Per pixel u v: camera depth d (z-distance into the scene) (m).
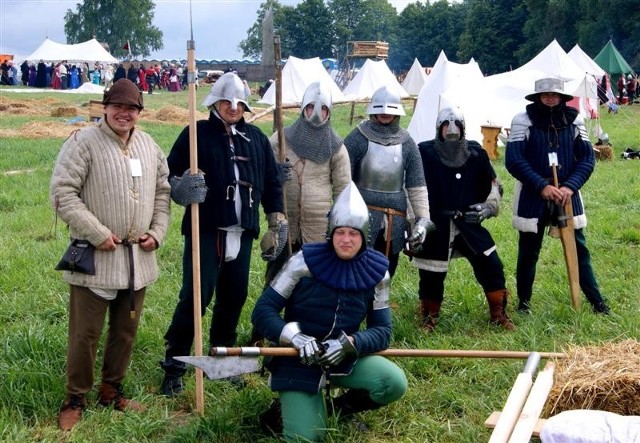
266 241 5.57
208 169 5.34
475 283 7.88
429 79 19.34
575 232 7.07
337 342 4.53
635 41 65.06
